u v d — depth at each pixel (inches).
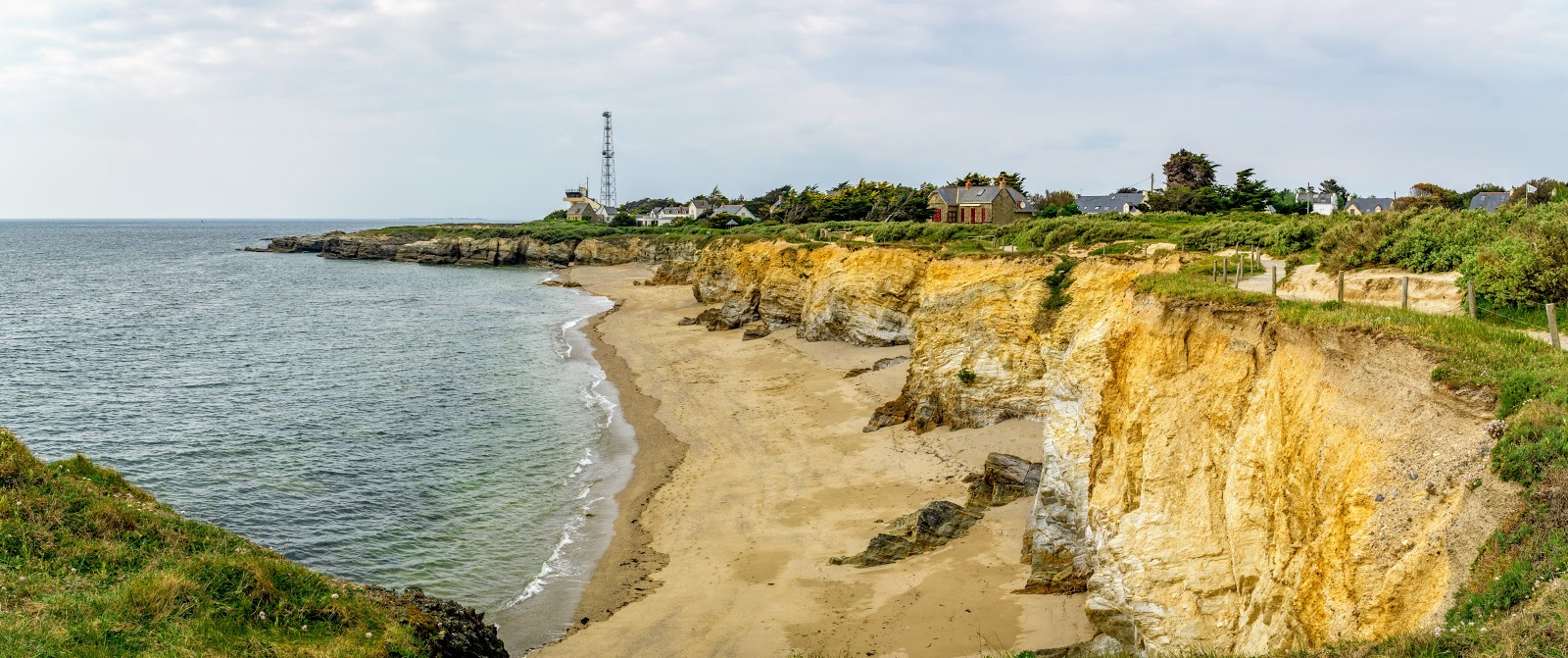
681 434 1595.7
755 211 6737.2
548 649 862.5
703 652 842.2
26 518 660.1
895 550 1029.2
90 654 527.5
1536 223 762.8
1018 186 5403.5
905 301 2201.0
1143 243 1802.4
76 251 7623.0
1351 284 864.3
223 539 732.7
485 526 1184.2
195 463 1406.3
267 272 5442.9
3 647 517.3
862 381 1872.5
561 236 6028.5
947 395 1493.6
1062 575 888.9
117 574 633.6
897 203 4507.9
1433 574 432.5
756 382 1980.8
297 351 2502.5
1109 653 718.5
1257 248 1384.1
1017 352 1443.2
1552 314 525.3
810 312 2405.3
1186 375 728.3
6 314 3191.4
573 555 1091.9
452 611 730.2
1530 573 377.1
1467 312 692.1
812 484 1294.3
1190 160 4478.3
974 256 1561.3
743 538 1115.9
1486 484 429.7
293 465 1409.9
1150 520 707.4
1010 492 1148.5
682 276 4279.0
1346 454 524.1
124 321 3065.9
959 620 853.8
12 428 1593.3
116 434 1566.2
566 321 3171.8
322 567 1040.2
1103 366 928.3
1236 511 633.0
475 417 1743.4
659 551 1095.0
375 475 1376.7
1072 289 1414.9
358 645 599.2
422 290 4313.5
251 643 571.5
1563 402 431.8
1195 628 657.0
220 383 2031.3
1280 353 644.1
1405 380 517.3
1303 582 518.0
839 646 829.8
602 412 1784.0
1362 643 411.2
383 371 2215.8
